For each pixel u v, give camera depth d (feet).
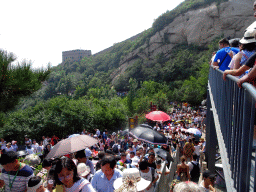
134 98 128.47
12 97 24.31
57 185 7.53
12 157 8.93
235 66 9.50
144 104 110.32
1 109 24.81
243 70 7.20
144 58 269.85
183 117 70.95
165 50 251.80
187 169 21.34
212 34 217.36
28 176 9.26
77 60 528.63
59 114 76.74
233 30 206.39
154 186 15.02
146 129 25.34
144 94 156.87
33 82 24.68
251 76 5.82
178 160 34.45
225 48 14.42
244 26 201.67
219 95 14.30
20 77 23.09
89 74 380.78
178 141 37.55
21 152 22.57
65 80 299.79
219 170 27.45
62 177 7.35
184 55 201.98
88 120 79.61
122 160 18.90
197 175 24.07
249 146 5.83
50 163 13.71
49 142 34.68
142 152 23.29
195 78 164.76
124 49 339.16
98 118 83.97
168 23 260.21
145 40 285.64
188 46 231.30
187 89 135.85
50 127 72.84
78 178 7.68
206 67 140.05
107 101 97.55
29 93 25.93
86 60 433.48
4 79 22.07
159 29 267.80
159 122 60.08
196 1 246.06
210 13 220.84
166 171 21.07
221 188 24.94
